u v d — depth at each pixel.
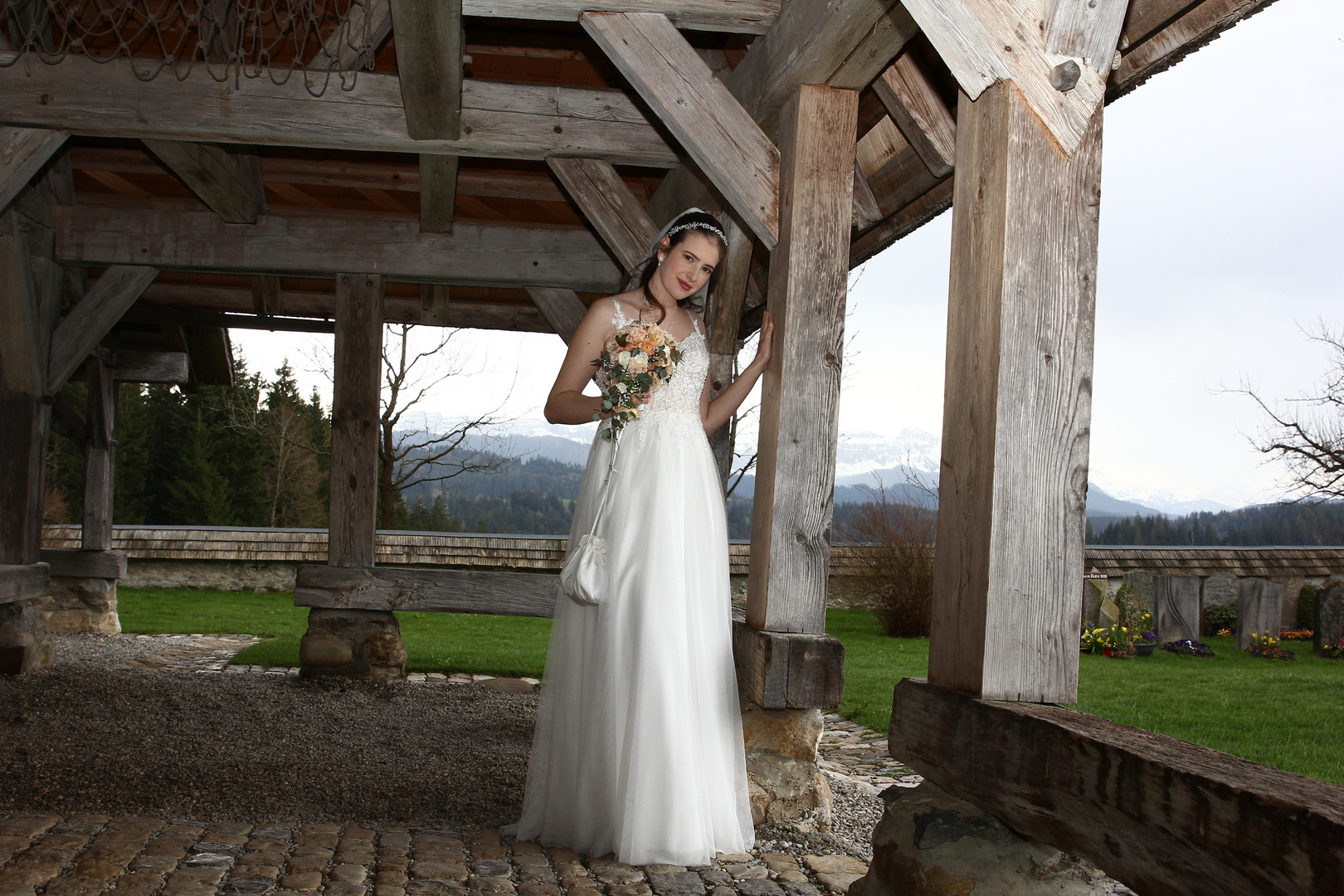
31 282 5.84
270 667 7.06
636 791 2.65
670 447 2.89
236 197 5.66
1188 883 1.19
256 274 6.33
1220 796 1.14
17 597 5.80
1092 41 1.76
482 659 8.10
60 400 8.33
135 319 8.05
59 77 4.22
